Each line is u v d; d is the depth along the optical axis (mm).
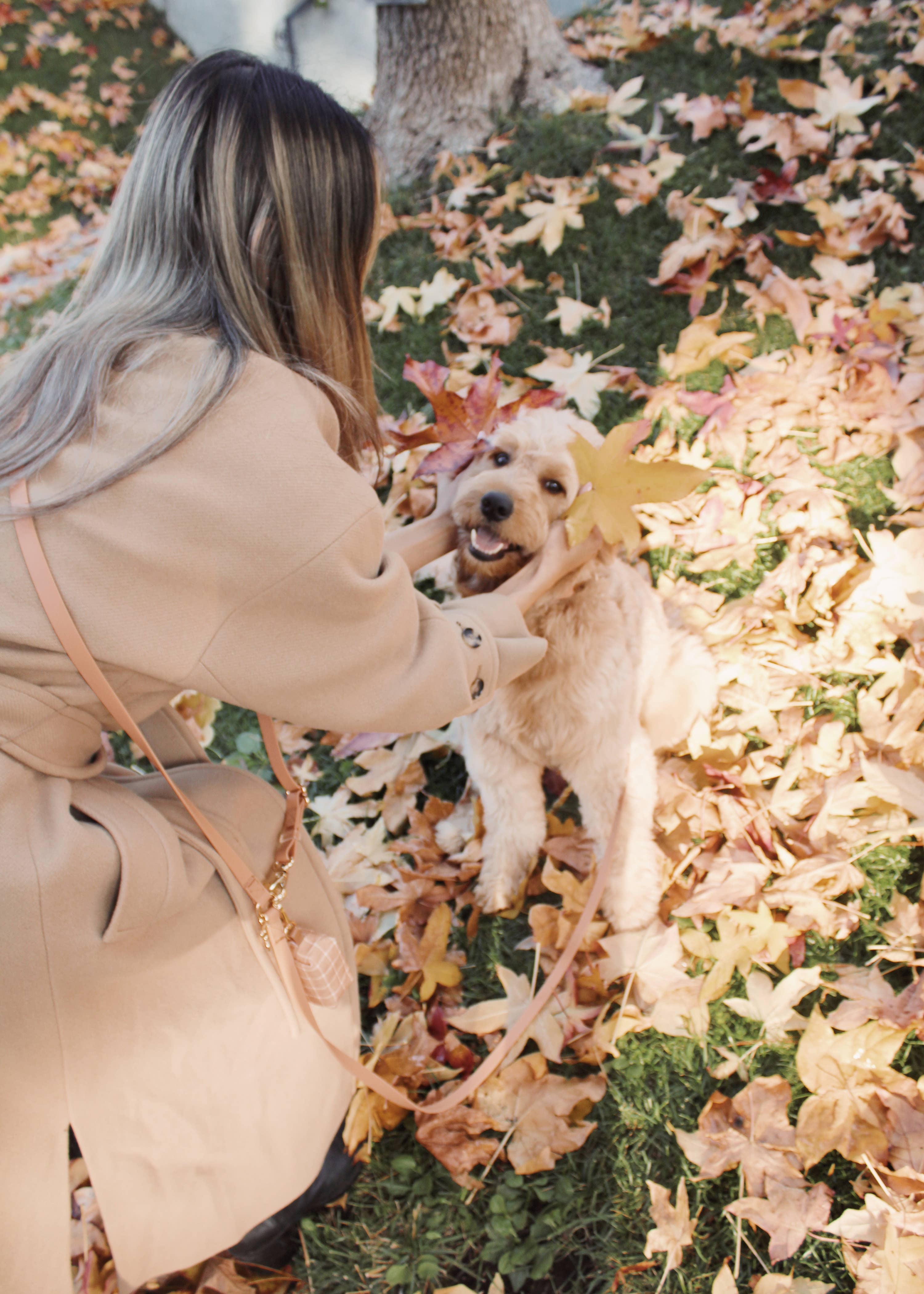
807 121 3639
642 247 3609
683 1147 1738
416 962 2109
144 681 1138
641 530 2809
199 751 1479
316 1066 1434
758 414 2986
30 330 4520
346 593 1070
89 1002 1129
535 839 2328
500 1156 1859
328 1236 1791
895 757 2244
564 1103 1857
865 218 3369
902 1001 1837
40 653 1047
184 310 1180
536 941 2191
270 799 1410
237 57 1271
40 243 5098
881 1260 1522
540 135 4102
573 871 2377
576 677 2105
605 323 3406
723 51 4242
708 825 2289
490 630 1485
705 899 2100
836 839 2150
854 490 2844
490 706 2191
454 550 2105
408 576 1223
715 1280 1588
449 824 2500
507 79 4266
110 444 1046
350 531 1061
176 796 1321
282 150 1207
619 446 1733
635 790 2264
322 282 1303
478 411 2029
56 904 1071
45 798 1112
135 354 1106
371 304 3729
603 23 4695
